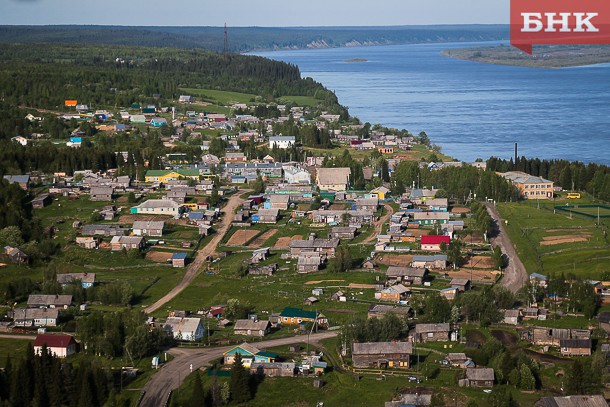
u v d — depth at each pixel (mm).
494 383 150000
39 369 147125
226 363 160625
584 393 144750
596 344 167000
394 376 154125
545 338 169000
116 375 156500
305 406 144125
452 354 160375
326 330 180250
